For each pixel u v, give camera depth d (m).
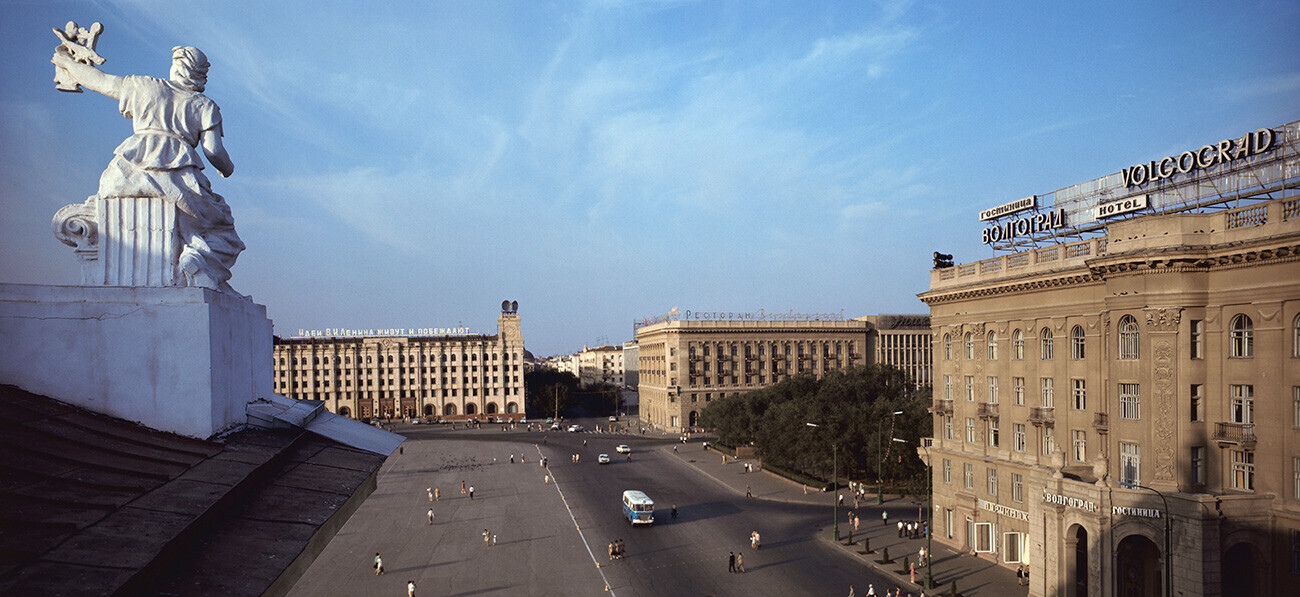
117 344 12.72
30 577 7.60
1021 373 49.19
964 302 55.38
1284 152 37.47
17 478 9.84
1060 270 45.19
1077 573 40.44
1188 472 37.19
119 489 10.34
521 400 178.50
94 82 13.66
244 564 9.82
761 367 144.25
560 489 83.69
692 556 55.19
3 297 12.08
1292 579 33.88
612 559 54.44
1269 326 34.69
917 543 57.56
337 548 58.31
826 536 60.53
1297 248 33.03
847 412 82.19
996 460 50.72
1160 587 39.91
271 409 16.80
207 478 11.65
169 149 13.95
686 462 104.44
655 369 154.50
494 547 58.31
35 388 12.28
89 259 13.79
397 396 174.12
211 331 13.45
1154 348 38.06
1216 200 40.97
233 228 15.73
